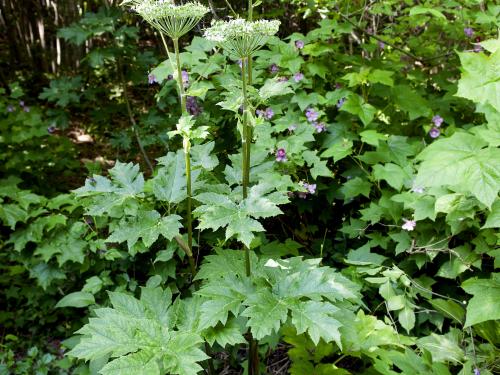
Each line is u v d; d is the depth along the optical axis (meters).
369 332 2.06
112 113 5.28
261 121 1.75
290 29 4.33
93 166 3.61
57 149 4.46
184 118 1.77
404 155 2.85
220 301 1.66
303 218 3.28
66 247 2.78
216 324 1.68
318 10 3.41
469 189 1.65
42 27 6.57
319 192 3.10
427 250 2.43
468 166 1.67
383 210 2.71
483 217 2.33
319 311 1.56
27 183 4.18
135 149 4.70
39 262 2.89
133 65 4.77
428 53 3.66
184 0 3.48
